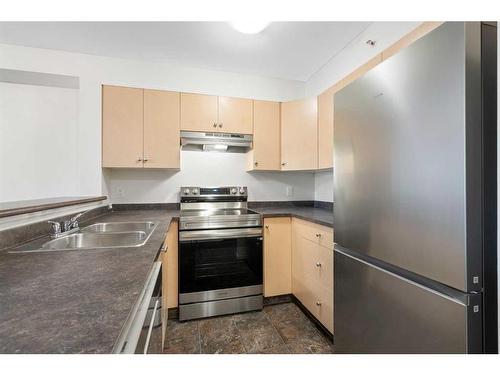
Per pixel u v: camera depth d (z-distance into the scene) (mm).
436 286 846
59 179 2223
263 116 2537
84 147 2145
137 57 2303
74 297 597
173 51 2203
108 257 915
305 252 2045
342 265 1322
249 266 2170
